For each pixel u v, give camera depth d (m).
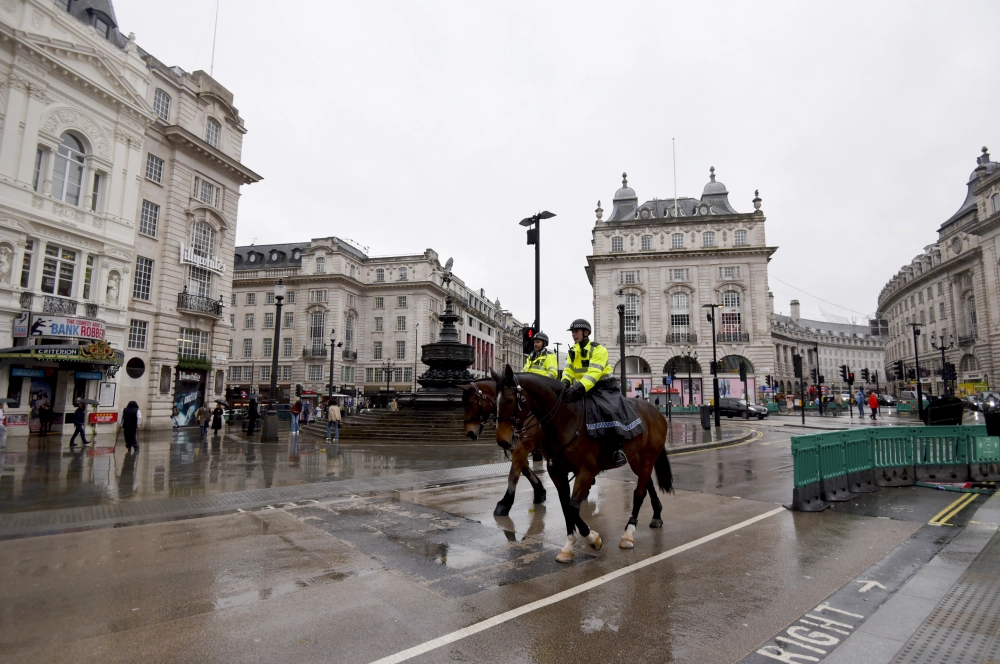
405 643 3.71
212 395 30.59
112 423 23.67
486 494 9.20
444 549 5.90
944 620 4.04
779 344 99.56
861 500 8.55
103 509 7.79
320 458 14.26
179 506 8.04
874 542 6.20
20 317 20.50
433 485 10.12
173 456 14.95
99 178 24.16
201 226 30.48
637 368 55.91
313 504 8.34
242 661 3.44
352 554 5.71
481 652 3.60
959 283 62.34
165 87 28.56
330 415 19.52
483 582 4.88
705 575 5.10
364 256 70.00
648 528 6.89
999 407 10.19
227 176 32.22
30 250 21.22
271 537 6.37
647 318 55.47
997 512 7.54
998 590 4.61
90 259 23.52
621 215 62.34
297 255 67.25
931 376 66.12
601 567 5.32
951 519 7.26
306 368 61.75
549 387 5.64
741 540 6.30
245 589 4.68
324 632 3.87
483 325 90.69
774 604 4.41
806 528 6.86
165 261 27.83
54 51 21.73
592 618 4.14
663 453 6.97
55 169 22.31
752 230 54.53
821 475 8.39
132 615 4.12
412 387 64.44
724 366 53.47
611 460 5.91
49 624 3.94
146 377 26.97
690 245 55.84
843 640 3.78
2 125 20.28
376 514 7.62
